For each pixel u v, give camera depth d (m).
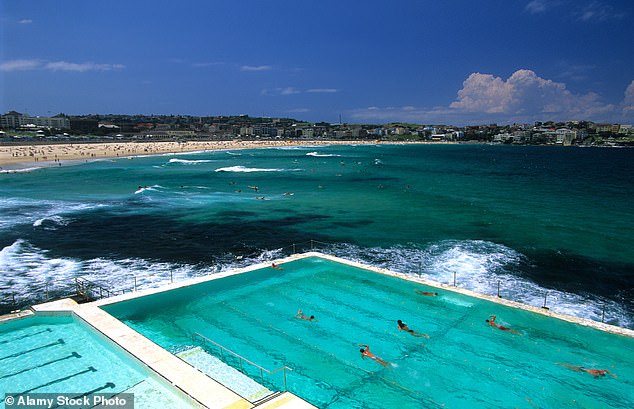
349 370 11.80
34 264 24.39
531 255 27.03
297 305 16.05
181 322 14.62
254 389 10.16
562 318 14.73
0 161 90.75
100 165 93.38
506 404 10.46
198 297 16.56
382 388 10.97
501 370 11.89
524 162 129.12
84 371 10.98
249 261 25.62
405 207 44.22
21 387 10.32
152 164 98.62
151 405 9.42
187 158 122.69
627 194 56.69
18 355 11.84
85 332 13.20
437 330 14.20
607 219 38.75
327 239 30.81
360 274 19.06
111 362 11.43
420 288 17.52
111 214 38.72
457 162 126.81
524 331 14.05
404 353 12.75
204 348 12.84
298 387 10.96
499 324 14.52
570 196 54.41
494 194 55.81
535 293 20.92
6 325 13.49
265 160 121.38
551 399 10.72
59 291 20.44
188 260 25.66
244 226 34.66
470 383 11.29
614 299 20.39
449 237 31.56
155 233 31.95
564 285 22.08
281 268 19.70
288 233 32.53
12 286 21.06
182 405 9.38
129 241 29.62
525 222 36.97
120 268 23.94
